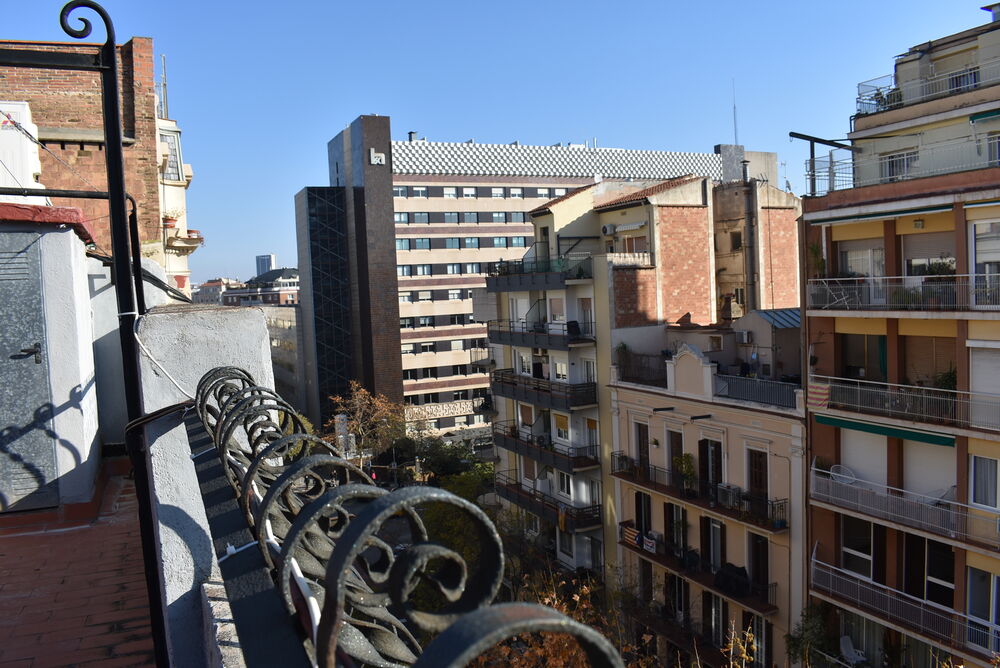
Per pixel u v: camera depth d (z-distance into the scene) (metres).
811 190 21.03
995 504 16.31
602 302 28.48
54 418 5.70
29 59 3.65
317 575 2.07
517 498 32.56
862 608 18.06
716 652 22.34
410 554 1.34
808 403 19.45
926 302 17.58
